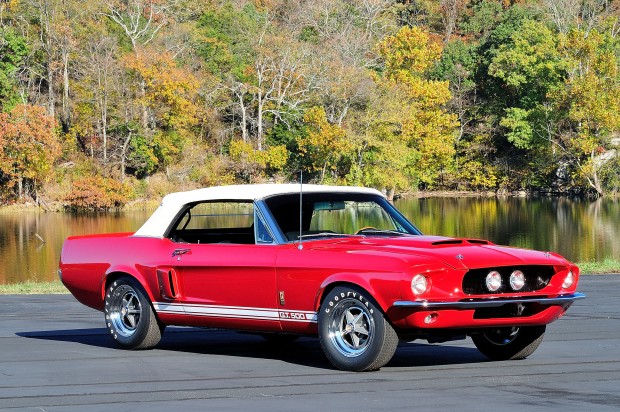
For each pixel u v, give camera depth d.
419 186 133.88
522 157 131.62
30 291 27.98
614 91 119.38
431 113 119.31
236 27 138.00
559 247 60.69
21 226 89.69
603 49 128.50
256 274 12.15
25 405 9.75
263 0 155.50
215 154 123.56
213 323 12.79
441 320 10.86
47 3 123.75
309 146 115.62
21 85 121.25
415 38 123.06
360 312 11.31
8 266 56.44
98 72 119.31
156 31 129.62
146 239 13.65
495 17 161.12
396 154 113.19
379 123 114.69
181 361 12.67
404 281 10.73
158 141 117.12
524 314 11.53
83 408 9.55
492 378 10.98
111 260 13.86
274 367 12.05
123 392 10.41
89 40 123.94
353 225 12.86
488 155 134.12
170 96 117.25
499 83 134.50
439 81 133.38
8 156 108.56
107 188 113.06
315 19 144.50
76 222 94.44
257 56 127.50
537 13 143.50
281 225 12.32
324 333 11.48
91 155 118.44
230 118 128.88
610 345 13.86
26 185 112.69
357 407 9.32
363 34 141.75
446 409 9.12
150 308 13.51
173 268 13.08
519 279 11.30
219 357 13.05
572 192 124.19
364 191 13.16
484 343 12.64
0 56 121.25
